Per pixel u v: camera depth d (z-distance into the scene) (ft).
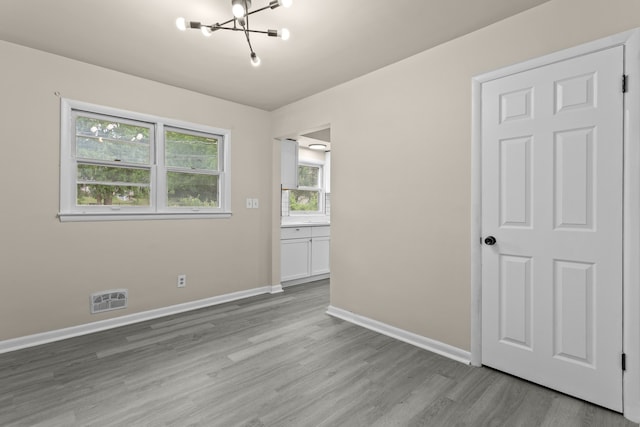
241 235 12.40
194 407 5.75
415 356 7.66
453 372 6.92
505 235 6.71
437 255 7.83
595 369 5.70
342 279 10.18
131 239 9.81
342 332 9.10
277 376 6.79
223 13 6.65
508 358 6.74
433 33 7.29
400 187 8.59
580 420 5.37
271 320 10.05
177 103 10.60
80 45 7.97
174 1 6.26
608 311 5.56
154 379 6.66
